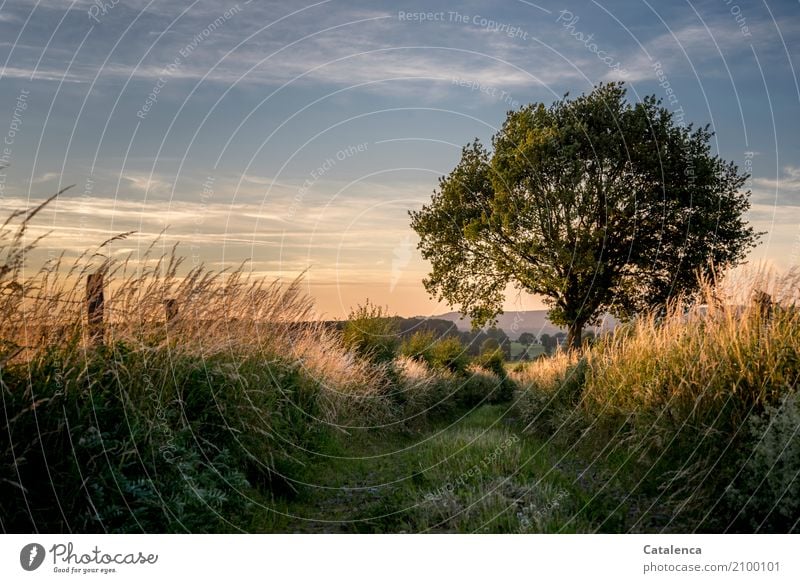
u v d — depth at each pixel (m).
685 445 6.47
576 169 22.61
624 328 11.23
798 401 5.48
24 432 4.29
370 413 12.64
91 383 4.77
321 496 7.29
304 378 9.96
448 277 27.95
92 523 4.39
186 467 5.26
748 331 6.75
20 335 4.86
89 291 5.68
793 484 5.00
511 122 25.03
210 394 6.41
